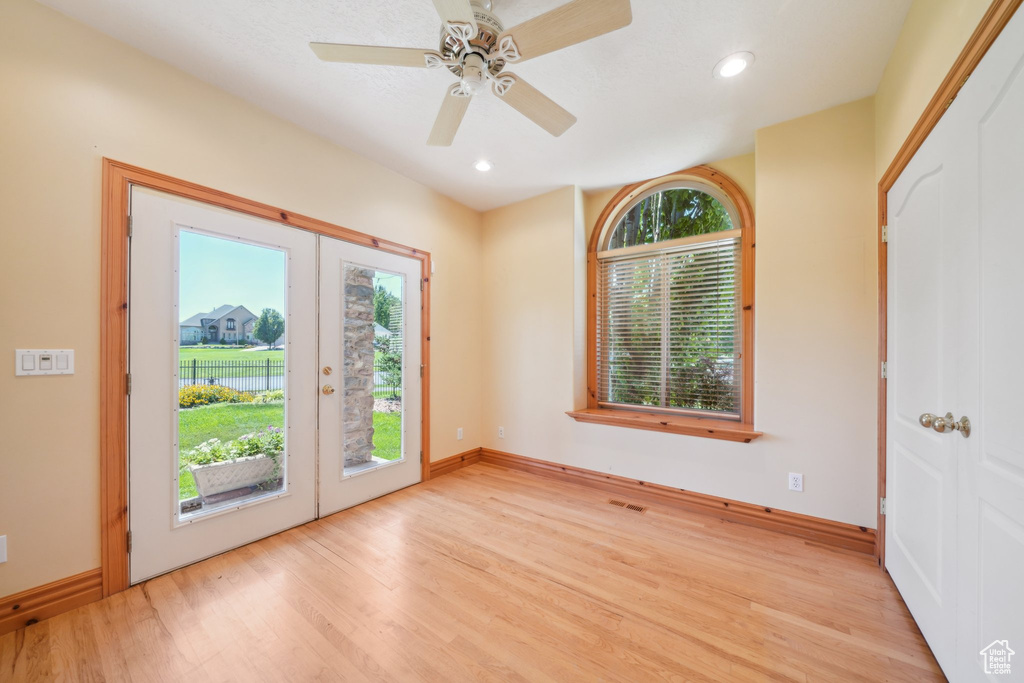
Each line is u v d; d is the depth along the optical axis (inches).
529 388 134.8
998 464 38.9
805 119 87.3
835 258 83.8
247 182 83.8
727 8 59.5
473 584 70.1
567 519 97.3
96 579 64.4
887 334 73.1
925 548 56.2
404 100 83.7
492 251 145.6
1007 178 37.4
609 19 48.1
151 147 70.6
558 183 124.2
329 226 98.7
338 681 49.6
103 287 65.3
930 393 54.7
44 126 60.0
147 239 70.2
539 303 132.9
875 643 55.6
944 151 50.1
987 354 40.9
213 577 71.6
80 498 63.1
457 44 54.2
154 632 57.6
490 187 127.1
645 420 109.7
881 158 75.4
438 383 130.3
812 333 86.2
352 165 104.3
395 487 115.7
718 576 72.6
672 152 104.1
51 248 60.5
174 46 68.7
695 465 102.6
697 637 57.2
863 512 81.3
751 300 103.5
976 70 42.6
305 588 68.6
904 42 62.1
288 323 90.6
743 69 73.0
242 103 83.3
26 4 58.5
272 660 52.8
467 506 105.1
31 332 58.8
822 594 66.9
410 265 120.3
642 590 68.4
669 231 121.0
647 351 122.4
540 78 75.7
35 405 59.1
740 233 105.9
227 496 81.1
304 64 73.1
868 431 80.8
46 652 53.5
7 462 57.0
